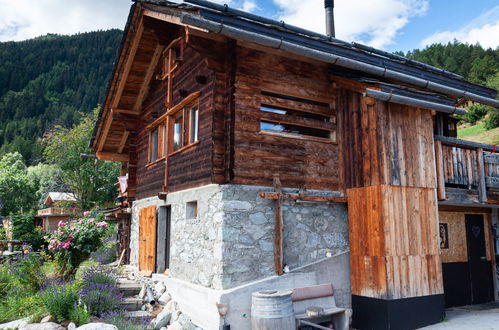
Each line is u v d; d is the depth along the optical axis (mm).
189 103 7543
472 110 35000
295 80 6926
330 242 6859
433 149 6984
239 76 6320
